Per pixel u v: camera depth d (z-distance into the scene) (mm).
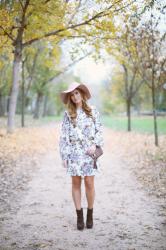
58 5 11914
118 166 10508
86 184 4988
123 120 43438
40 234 4781
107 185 7895
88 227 5020
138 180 8227
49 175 9047
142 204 6195
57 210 5922
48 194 7035
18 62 16344
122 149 14398
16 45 14977
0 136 15930
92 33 13016
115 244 4398
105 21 12078
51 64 21453
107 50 13812
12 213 5723
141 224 5133
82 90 4980
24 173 9125
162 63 12844
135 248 4250
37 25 12703
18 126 25781
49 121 39594
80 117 4895
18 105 57656
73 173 4922
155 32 12055
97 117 4977
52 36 14125
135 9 10664
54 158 12125
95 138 4930
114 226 5082
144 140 17031
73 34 13695
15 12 12320
